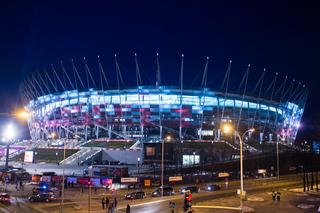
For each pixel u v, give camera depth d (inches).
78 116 6692.9
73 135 6914.4
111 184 2805.1
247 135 6328.7
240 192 1489.9
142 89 6240.2
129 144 5738.2
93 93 6525.6
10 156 5516.7
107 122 6417.3
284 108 6850.4
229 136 6003.9
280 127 6815.9
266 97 6555.1
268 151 4995.1
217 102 6186.0
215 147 5147.6
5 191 2672.2
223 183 3383.4
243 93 6269.7
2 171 3496.6
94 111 6550.2
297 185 3326.8
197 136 6259.8
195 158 4704.7
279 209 2041.1
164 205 2087.8
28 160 4621.1
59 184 2999.5
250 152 4970.5
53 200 2225.6
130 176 3331.7
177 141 5216.5
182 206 2050.9
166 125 6284.5
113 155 5216.5
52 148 5684.1
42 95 7273.6
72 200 2274.9
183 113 6171.3
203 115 6171.3
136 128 6510.8
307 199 2447.1
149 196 2475.4
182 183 3287.4
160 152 4178.2
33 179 3137.3
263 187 3117.6
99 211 1878.7
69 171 3988.7
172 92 6156.5
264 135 6599.4
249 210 1934.1
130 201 2242.9
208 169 4114.2
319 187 3166.8
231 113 6245.1
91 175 3336.6
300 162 4913.9
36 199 2197.3
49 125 7096.5
